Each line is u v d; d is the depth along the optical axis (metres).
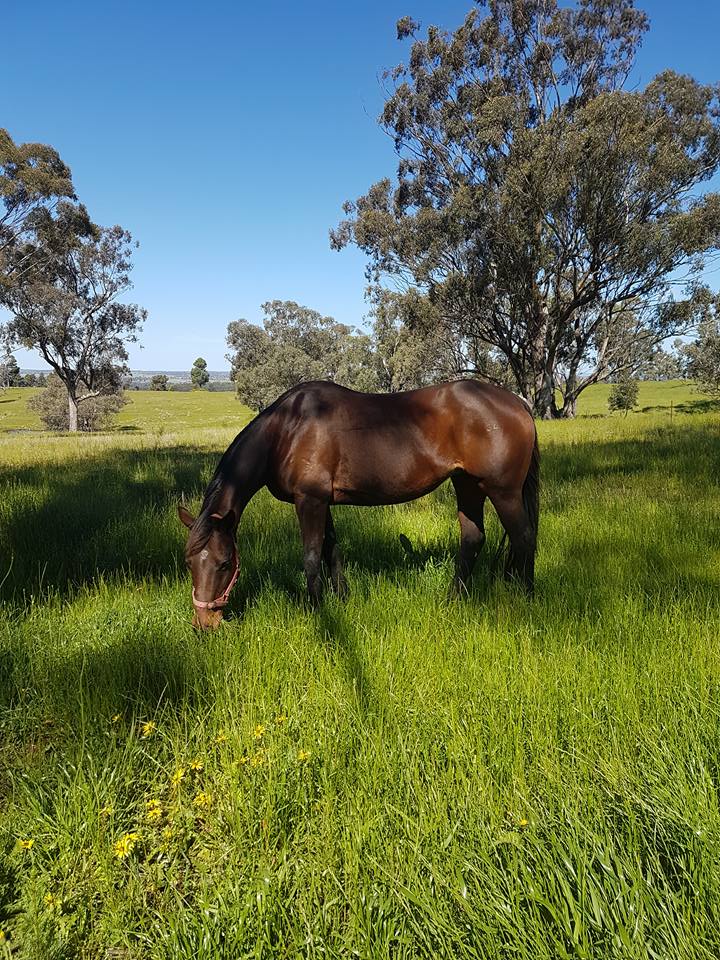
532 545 4.16
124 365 58.91
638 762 2.19
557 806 2.04
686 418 19.92
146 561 5.23
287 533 5.94
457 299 36.69
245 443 3.95
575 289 34.62
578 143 29.84
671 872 1.79
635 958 1.46
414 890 1.73
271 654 3.19
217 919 1.69
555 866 1.72
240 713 2.71
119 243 52.97
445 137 36.62
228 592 3.53
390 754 2.32
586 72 36.31
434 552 5.21
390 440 3.93
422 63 36.59
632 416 24.62
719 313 36.47
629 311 39.66
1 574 4.62
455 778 2.19
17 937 1.77
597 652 3.03
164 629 3.65
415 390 4.14
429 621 3.49
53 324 51.16
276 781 2.22
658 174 30.30
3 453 15.93
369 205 41.31
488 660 3.03
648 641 3.13
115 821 2.18
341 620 3.53
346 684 2.84
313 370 64.75
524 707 2.56
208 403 94.69
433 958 1.54
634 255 32.72
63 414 59.94
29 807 2.26
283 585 4.50
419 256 37.66
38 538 5.55
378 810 2.07
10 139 42.06
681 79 31.45
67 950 1.76
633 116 29.50
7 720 2.83
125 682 3.04
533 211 31.88
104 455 14.84
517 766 2.22
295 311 73.38
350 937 1.64
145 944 1.76
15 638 3.47
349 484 4.00
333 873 1.85
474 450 3.95
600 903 1.60
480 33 35.50
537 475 4.27
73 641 3.53
